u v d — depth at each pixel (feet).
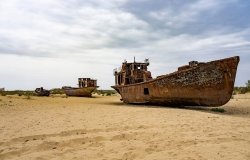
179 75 54.13
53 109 53.06
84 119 38.40
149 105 63.52
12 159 20.51
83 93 119.55
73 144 24.53
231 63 47.85
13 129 31.30
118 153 21.36
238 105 62.85
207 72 50.55
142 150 21.91
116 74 87.86
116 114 43.47
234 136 26.02
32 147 23.58
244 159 18.69
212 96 50.93
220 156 19.54
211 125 32.32
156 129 29.91
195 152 20.75
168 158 19.58
